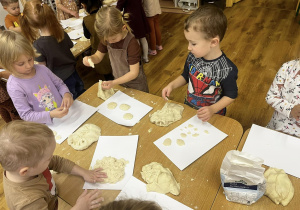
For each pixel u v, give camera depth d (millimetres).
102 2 2582
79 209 827
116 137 1146
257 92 2494
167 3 4547
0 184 1909
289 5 4062
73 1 2848
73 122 1255
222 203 857
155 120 1189
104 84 1402
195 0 4164
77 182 972
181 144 1075
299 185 889
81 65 3273
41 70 1354
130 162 1026
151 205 513
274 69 2760
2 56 1114
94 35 2115
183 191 904
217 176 941
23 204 766
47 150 759
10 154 697
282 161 971
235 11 4102
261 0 4340
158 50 3381
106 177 972
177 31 3777
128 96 1392
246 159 796
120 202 516
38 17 1563
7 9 2545
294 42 3158
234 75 1200
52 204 912
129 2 2580
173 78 2854
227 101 1214
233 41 3320
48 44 1676
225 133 1109
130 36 1459
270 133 1081
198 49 1118
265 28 3531
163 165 1002
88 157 1073
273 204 844
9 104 1966
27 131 725
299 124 1232
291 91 1172
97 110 1315
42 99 1353
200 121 1181
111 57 1589
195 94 1368
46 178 886
